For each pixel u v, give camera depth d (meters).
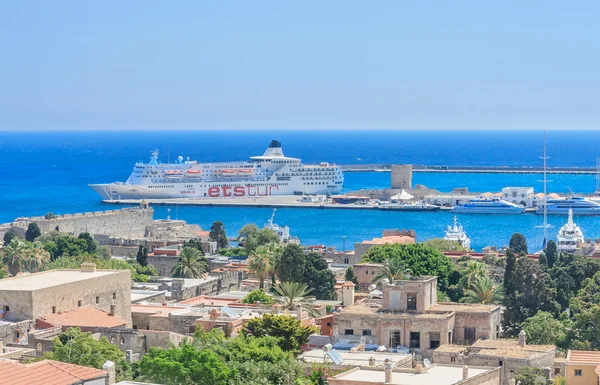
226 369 177.88
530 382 186.88
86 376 119.75
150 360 180.75
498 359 197.00
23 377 116.25
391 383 165.75
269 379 184.88
